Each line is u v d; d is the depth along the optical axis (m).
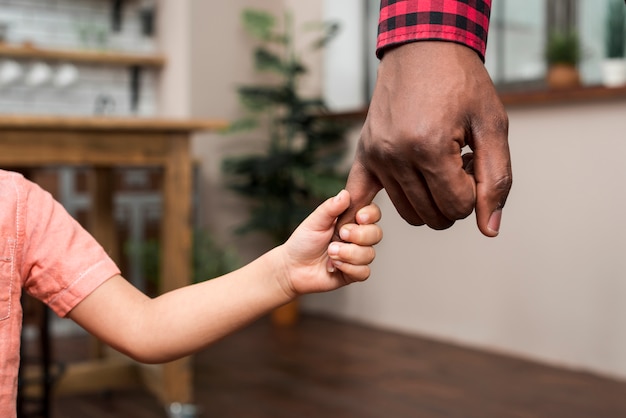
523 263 3.27
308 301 4.51
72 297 0.76
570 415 2.47
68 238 0.77
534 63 3.58
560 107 3.10
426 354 3.36
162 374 2.48
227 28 4.47
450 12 0.52
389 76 0.53
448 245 3.62
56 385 2.55
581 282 3.04
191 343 0.75
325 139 4.04
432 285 3.71
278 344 3.60
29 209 0.75
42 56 4.29
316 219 0.69
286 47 4.20
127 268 4.09
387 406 2.59
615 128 2.90
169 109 4.56
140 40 4.73
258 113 4.56
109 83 4.62
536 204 3.21
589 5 3.43
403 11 0.53
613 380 2.89
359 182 0.62
